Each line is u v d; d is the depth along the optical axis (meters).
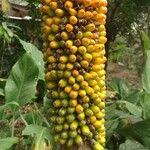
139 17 2.29
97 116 0.41
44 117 0.55
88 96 0.40
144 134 0.51
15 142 0.50
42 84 0.66
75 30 0.39
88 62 0.40
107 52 2.22
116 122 0.56
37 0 1.71
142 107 0.58
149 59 0.53
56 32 0.40
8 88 0.57
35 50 0.65
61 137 0.41
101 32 0.40
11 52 1.40
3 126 0.60
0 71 1.42
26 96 0.57
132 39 2.37
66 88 0.40
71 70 0.40
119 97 0.72
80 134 0.41
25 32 1.64
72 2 0.39
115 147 0.57
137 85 2.20
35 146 0.45
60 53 0.40
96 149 0.41
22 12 1.96
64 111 0.40
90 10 0.39
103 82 0.41
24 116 0.59
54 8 0.39
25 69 0.57
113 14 2.14
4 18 1.52
